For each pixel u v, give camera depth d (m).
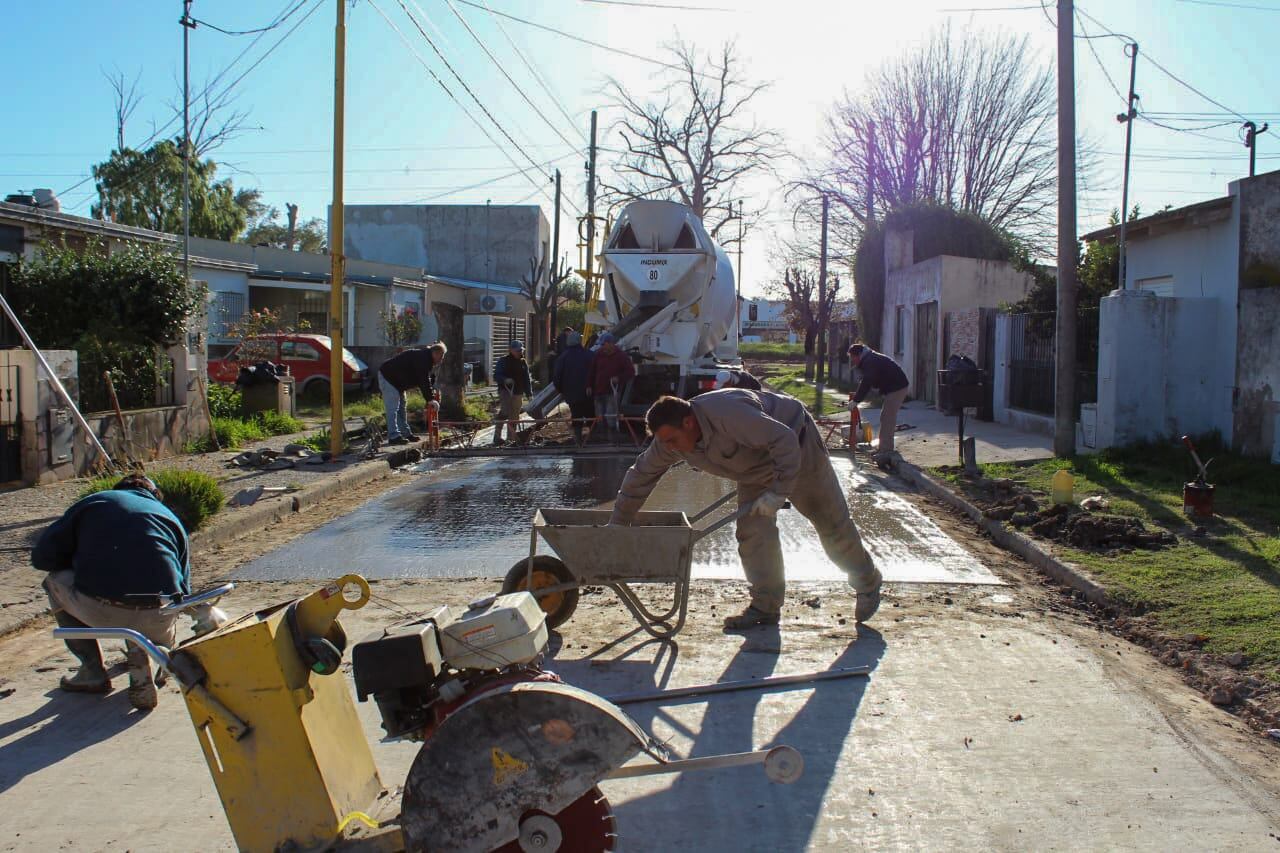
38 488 11.21
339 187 14.05
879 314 29.39
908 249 26.31
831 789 4.06
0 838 3.78
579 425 16.62
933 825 3.77
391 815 3.54
